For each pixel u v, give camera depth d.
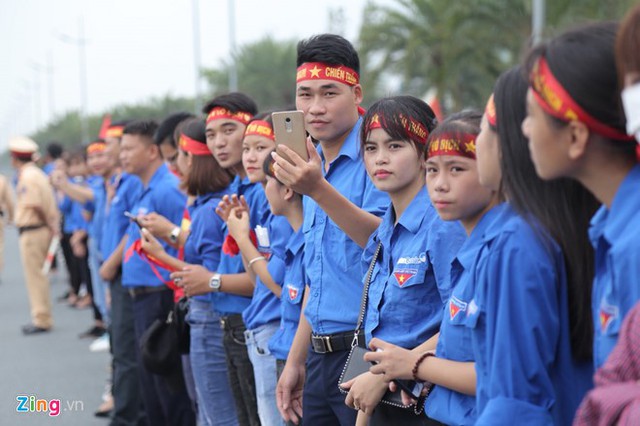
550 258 2.38
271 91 39.81
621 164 2.14
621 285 2.01
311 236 4.04
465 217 2.93
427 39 21.33
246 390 5.02
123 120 8.62
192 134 5.43
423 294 3.29
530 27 19.70
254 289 4.79
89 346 10.64
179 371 5.71
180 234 5.80
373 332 3.45
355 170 4.12
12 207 14.84
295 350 4.14
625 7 16.05
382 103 3.47
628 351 1.88
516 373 2.34
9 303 14.73
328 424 3.95
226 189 5.47
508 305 2.37
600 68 2.07
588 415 1.89
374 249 3.63
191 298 5.38
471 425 2.78
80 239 12.70
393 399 3.20
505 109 2.43
